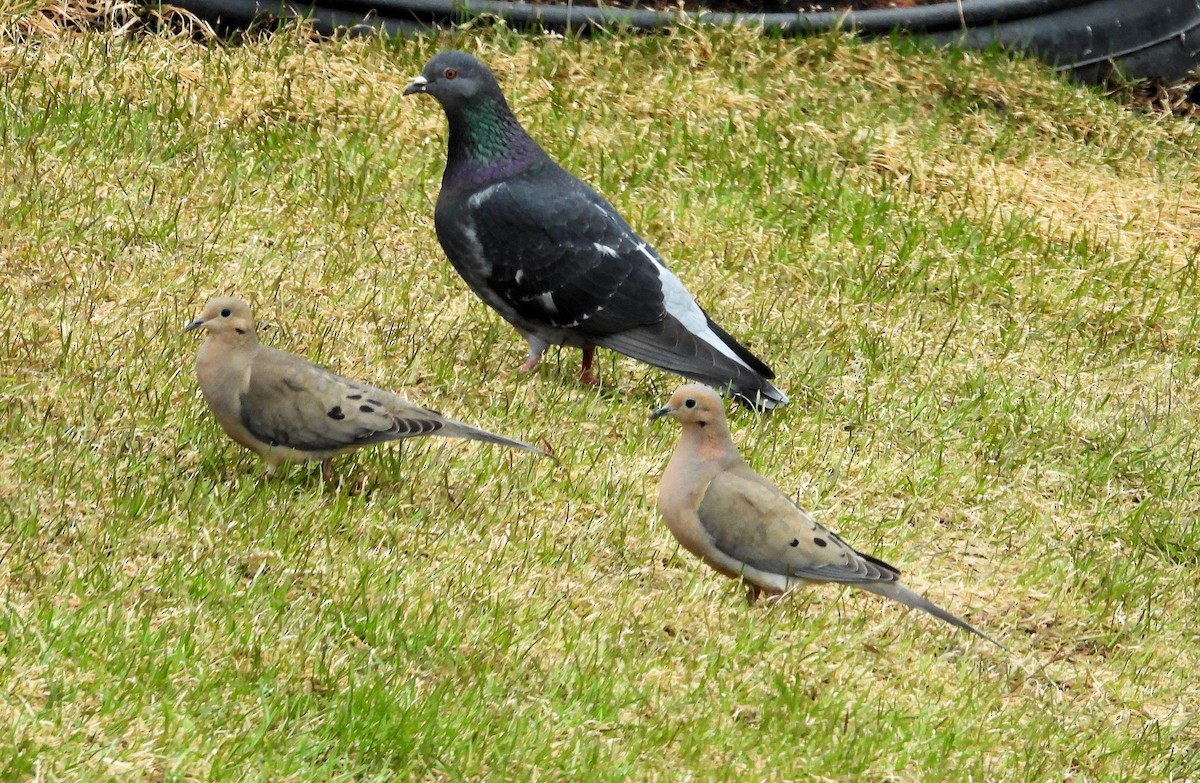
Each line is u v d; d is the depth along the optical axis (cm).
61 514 916
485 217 1247
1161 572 1145
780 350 1355
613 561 1006
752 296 1451
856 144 1744
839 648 959
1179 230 1758
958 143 1816
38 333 1112
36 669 774
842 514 1121
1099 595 1092
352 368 1175
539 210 1237
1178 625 1084
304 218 1409
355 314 1266
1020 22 1983
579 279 1227
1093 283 1605
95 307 1177
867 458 1210
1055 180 1802
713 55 1827
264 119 1562
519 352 1302
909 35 1941
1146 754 937
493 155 1260
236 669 821
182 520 936
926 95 1880
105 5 1688
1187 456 1316
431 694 826
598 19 1830
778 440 1202
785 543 945
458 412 1151
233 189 1407
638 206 1552
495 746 805
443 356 1226
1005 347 1448
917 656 975
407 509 1006
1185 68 2056
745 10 1958
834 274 1515
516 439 1122
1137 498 1251
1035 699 973
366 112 1614
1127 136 1922
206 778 739
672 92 1758
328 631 867
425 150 1589
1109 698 995
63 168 1377
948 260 1582
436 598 913
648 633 937
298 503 973
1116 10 2030
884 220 1623
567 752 813
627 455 1143
